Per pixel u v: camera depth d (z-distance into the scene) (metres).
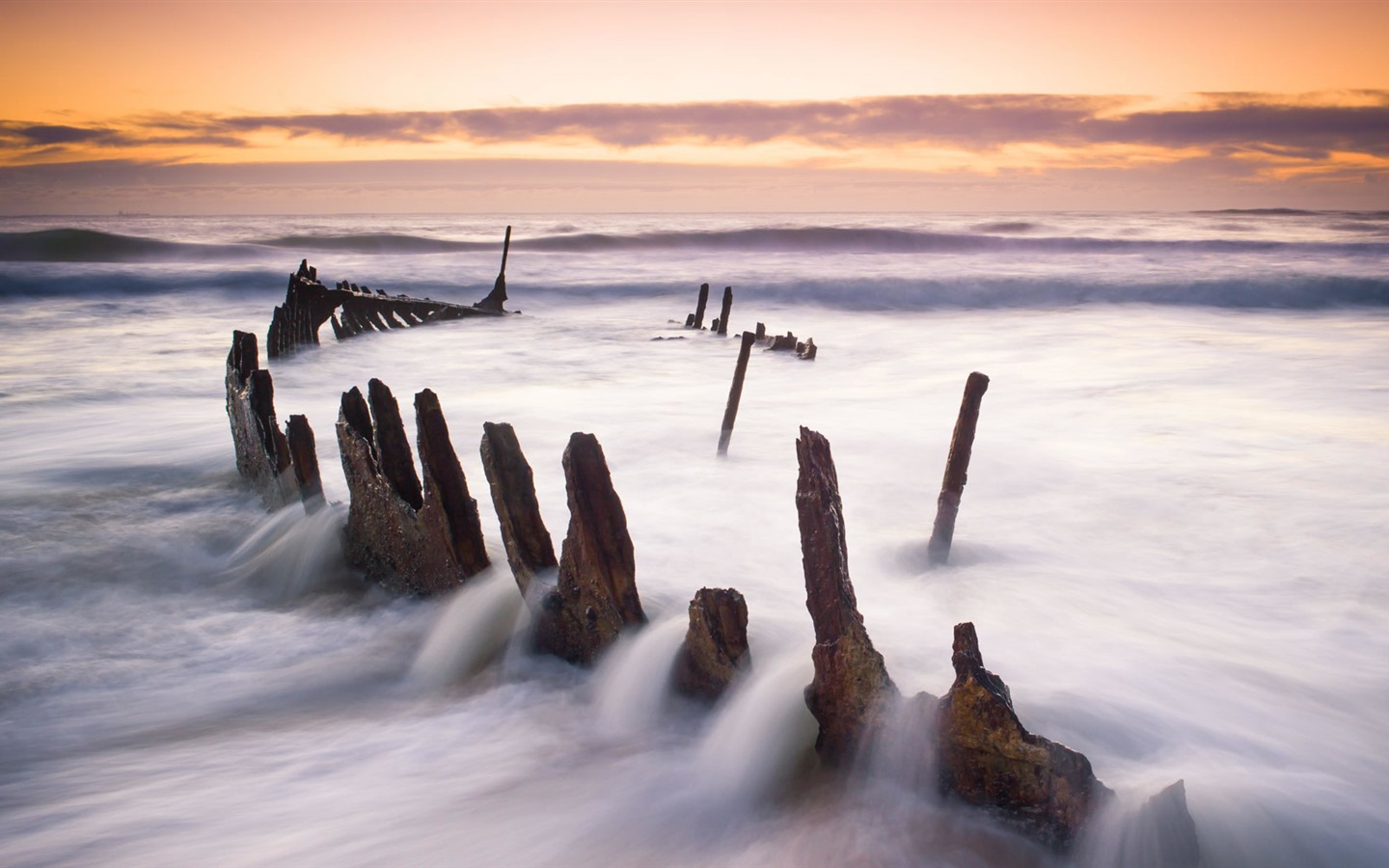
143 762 4.84
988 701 3.87
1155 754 4.43
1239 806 3.99
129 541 7.91
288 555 7.40
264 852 4.08
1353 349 19.20
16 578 7.18
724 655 4.86
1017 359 18.80
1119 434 11.45
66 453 10.70
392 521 6.65
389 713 5.40
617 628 5.35
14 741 5.04
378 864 3.99
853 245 59.59
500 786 4.57
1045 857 3.78
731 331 25.34
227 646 6.20
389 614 6.61
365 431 7.04
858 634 4.30
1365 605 6.37
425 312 24.02
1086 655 5.48
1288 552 7.38
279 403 14.09
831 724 4.39
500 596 6.08
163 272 32.94
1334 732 4.70
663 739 4.95
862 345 21.69
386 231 86.00
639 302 32.12
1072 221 107.31
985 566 7.18
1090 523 8.18
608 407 13.45
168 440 11.37
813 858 3.89
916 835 3.94
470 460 10.30
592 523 5.36
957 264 43.50
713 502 8.70
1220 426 11.77
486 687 5.64
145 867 3.98
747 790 4.48
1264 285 30.77
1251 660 5.50
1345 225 88.88
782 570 6.98
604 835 4.18
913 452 10.69
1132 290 31.27
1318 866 3.87
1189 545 7.59
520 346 20.50
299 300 19.59
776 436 11.45
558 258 49.69
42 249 46.66
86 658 6.01
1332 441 10.83
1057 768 3.75
